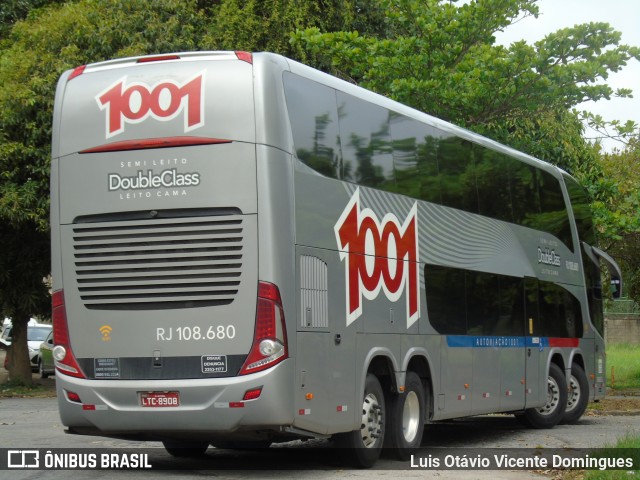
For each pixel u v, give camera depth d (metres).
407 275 12.93
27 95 24.77
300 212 10.75
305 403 10.56
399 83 22.64
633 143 24.94
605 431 17.47
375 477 11.02
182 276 10.52
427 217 13.65
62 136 11.09
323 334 10.97
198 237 10.50
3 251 26.61
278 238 10.37
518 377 16.34
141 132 10.73
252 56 10.62
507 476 11.26
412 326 12.96
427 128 13.98
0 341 32.53
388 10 24.38
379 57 23.39
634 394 26.08
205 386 10.31
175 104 10.66
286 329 10.35
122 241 10.75
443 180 14.27
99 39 26.36
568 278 18.97
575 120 28.06
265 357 10.24
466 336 14.49
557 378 18.14
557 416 18.08
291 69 10.96
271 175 10.40
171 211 10.59
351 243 11.69
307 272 10.78
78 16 26.39
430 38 23.67
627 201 25.70
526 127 26.91
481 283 15.16
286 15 28.27
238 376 10.28
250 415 10.23
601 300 20.59
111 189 10.80
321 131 11.33
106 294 10.79
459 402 14.17
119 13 26.91
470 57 23.80
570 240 19.31
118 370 10.70
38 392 26.52
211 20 29.70
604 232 24.59
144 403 10.54
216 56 10.72
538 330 17.28
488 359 15.21
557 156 27.08
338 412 11.14
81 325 10.88
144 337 10.62
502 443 15.31
